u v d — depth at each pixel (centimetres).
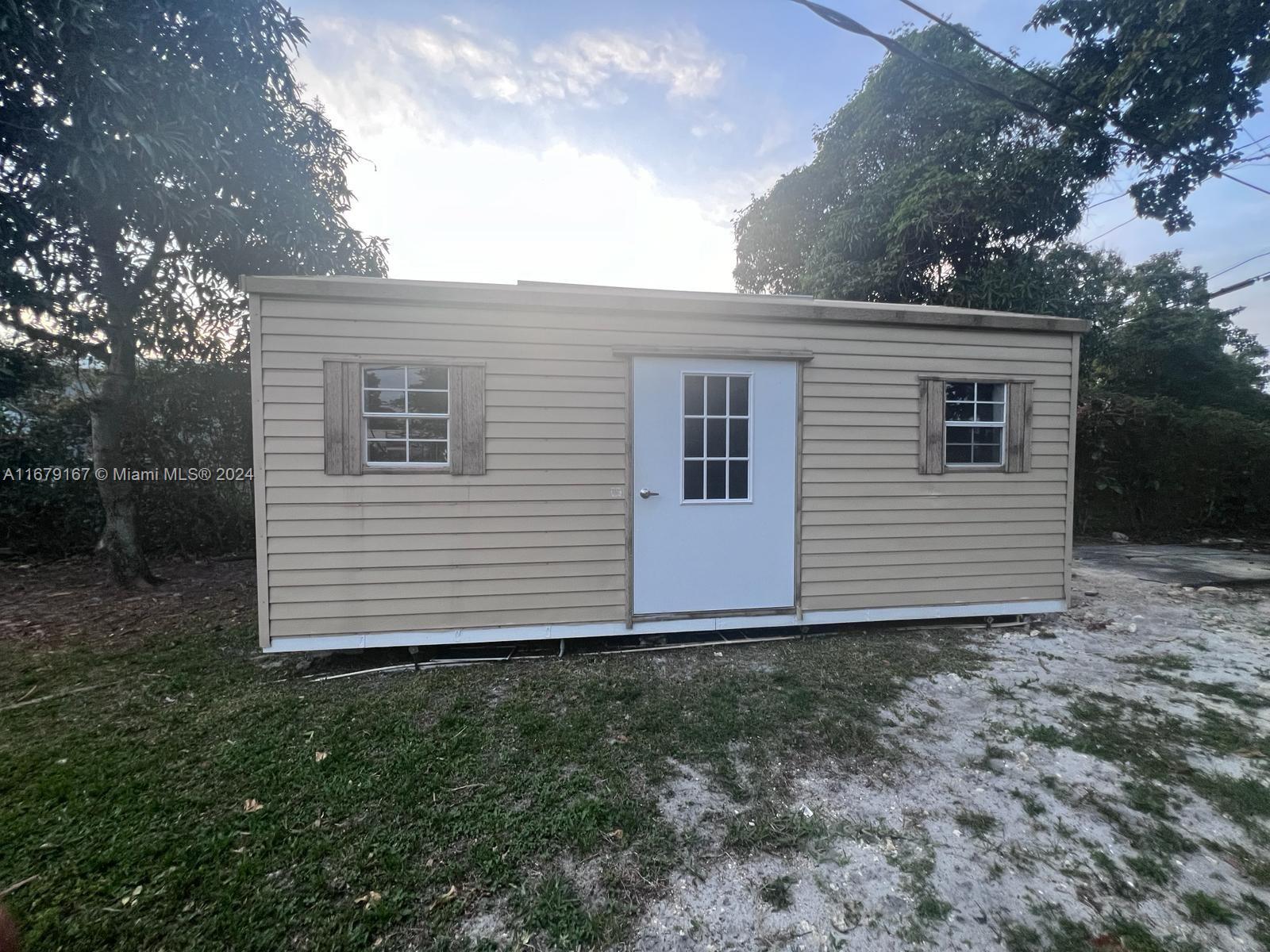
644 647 421
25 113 423
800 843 210
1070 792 244
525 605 402
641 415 414
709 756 270
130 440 693
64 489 688
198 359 695
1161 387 1388
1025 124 823
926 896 186
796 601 438
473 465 393
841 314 432
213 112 489
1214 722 306
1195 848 210
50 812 224
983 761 268
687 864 200
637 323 412
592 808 228
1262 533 976
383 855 201
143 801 231
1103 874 197
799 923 175
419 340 384
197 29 493
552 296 393
